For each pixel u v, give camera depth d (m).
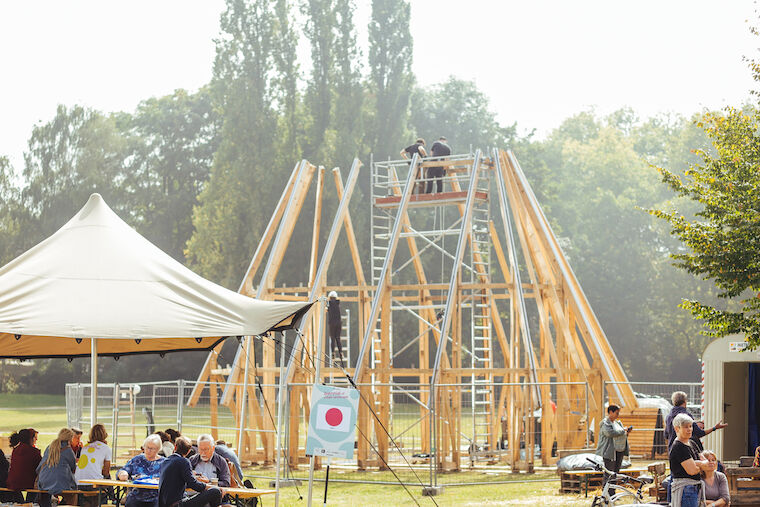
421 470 27.03
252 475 25.88
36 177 77.88
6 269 16.41
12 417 49.50
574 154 86.62
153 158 83.06
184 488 13.59
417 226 66.75
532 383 24.92
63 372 73.56
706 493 13.58
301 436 34.34
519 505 19.70
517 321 28.19
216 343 20.47
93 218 17.05
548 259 29.67
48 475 16.55
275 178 65.69
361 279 32.44
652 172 83.56
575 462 21.69
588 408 25.89
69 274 16.02
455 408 28.28
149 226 80.56
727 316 21.92
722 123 24.53
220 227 64.75
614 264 75.88
